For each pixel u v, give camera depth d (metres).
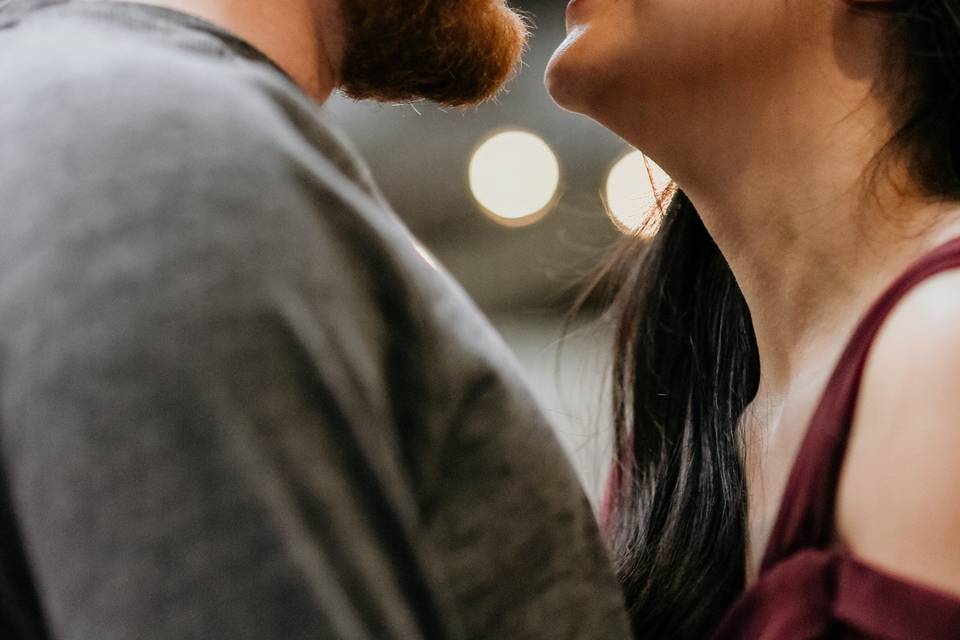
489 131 4.87
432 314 0.54
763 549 0.83
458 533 0.53
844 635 0.65
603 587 0.59
